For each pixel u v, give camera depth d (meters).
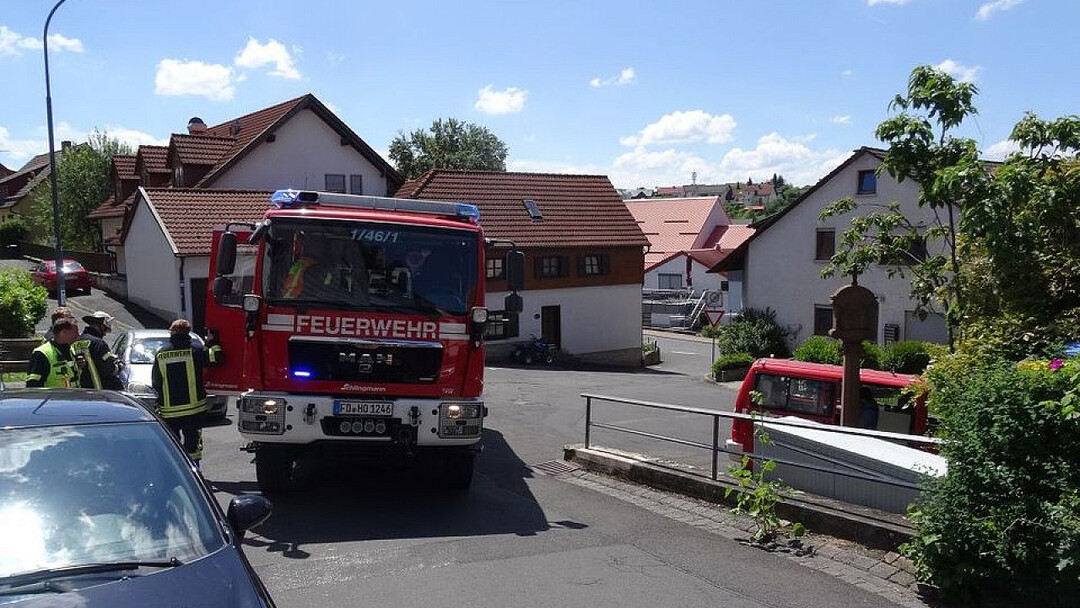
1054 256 8.13
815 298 32.44
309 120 37.50
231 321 10.35
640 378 30.12
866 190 30.19
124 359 14.29
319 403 7.92
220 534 4.02
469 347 8.36
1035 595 5.32
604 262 38.72
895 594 5.86
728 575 6.26
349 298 8.13
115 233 42.06
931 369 8.44
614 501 8.72
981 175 8.07
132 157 43.69
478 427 8.20
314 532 7.33
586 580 6.13
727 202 183.25
